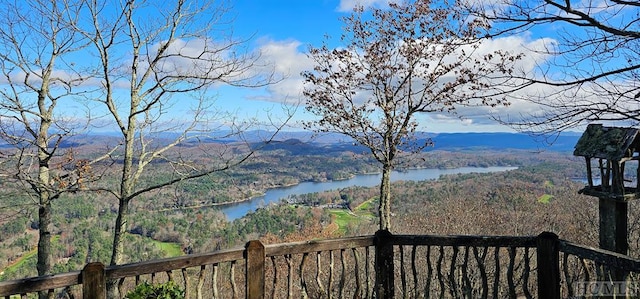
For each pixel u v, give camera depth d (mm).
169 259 3500
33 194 7754
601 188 3840
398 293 9523
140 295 3377
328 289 4109
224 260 3682
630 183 3807
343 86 9906
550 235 3963
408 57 9477
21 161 7371
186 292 3566
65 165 7477
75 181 7355
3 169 7184
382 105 9727
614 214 3777
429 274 4207
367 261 4250
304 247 3977
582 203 12977
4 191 7246
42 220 8219
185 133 8195
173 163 7996
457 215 14164
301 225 19125
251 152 7676
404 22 9602
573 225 12781
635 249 9242
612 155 3623
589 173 3918
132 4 7551
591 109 3830
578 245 3754
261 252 3803
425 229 13727
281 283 12000
